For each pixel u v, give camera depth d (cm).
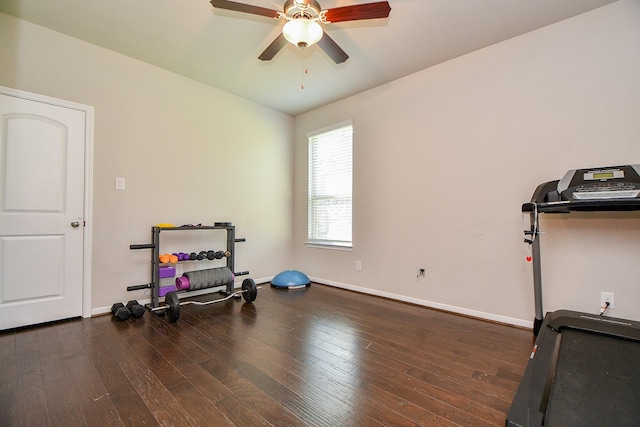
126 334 232
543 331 185
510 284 259
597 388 127
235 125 380
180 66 309
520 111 254
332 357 198
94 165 272
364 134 364
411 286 321
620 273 212
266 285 403
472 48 273
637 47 207
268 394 156
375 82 342
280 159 434
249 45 271
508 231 260
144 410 142
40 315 247
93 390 157
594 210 199
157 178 312
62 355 196
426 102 310
